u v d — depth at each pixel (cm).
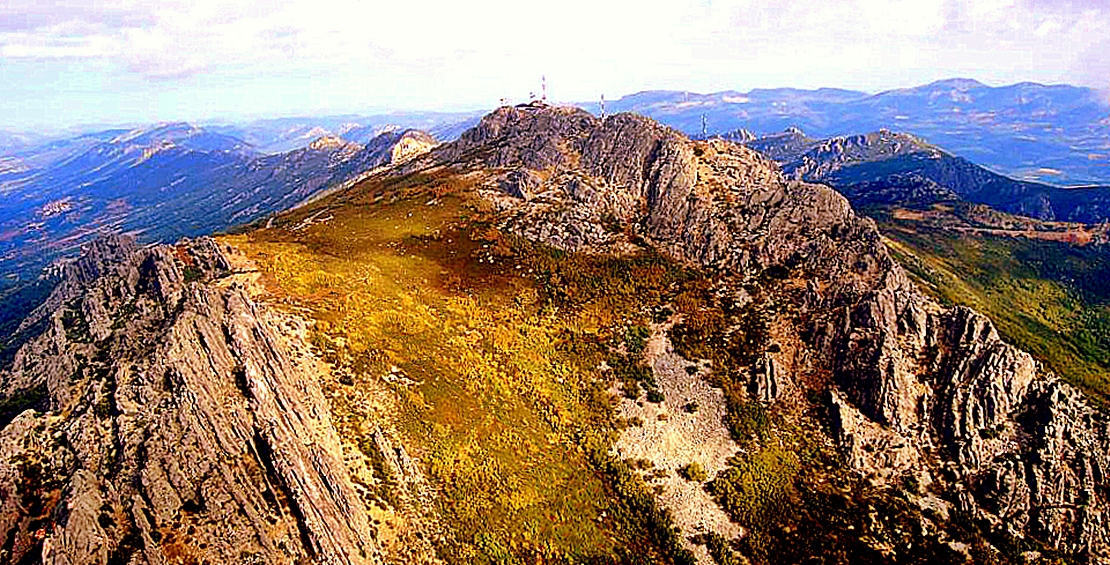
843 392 10162
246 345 7256
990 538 8456
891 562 7912
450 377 9231
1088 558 8444
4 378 8300
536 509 7619
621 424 9575
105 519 5384
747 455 9231
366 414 7712
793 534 8169
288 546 5709
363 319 9694
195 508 5728
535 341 10912
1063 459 9212
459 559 6562
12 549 5244
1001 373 9850
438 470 7512
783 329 11275
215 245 10988
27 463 5925
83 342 8131
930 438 9556
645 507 8225
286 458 6222
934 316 10838
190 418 6134
